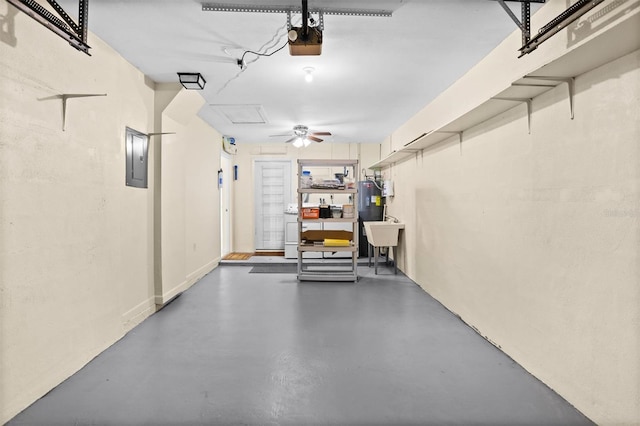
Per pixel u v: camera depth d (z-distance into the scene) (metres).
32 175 2.13
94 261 2.77
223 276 5.76
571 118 2.09
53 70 2.32
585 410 1.99
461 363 2.65
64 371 2.40
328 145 8.14
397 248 6.34
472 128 3.41
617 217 1.78
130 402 2.13
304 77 3.83
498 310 2.92
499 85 3.03
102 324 2.88
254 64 3.49
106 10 2.49
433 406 2.09
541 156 2.37
